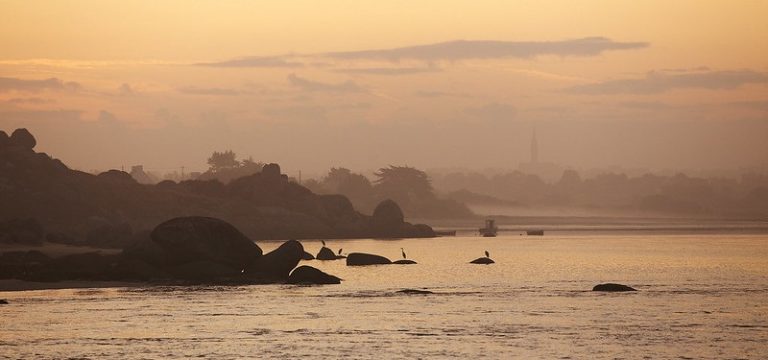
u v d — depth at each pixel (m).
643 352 79.00
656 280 149.12
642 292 125.44
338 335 85.88
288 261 134.62
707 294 123.00
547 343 82.38
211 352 77.50
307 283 131.25
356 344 81.38
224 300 110.75
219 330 88.25
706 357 77.19
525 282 142.00
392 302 110.56
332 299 113.00
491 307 106.50
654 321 95.56
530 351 78.81
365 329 89.50
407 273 156.75
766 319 97.44
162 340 82.88
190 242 131.00
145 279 129.50
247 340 83.00
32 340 82.38
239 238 134.00
